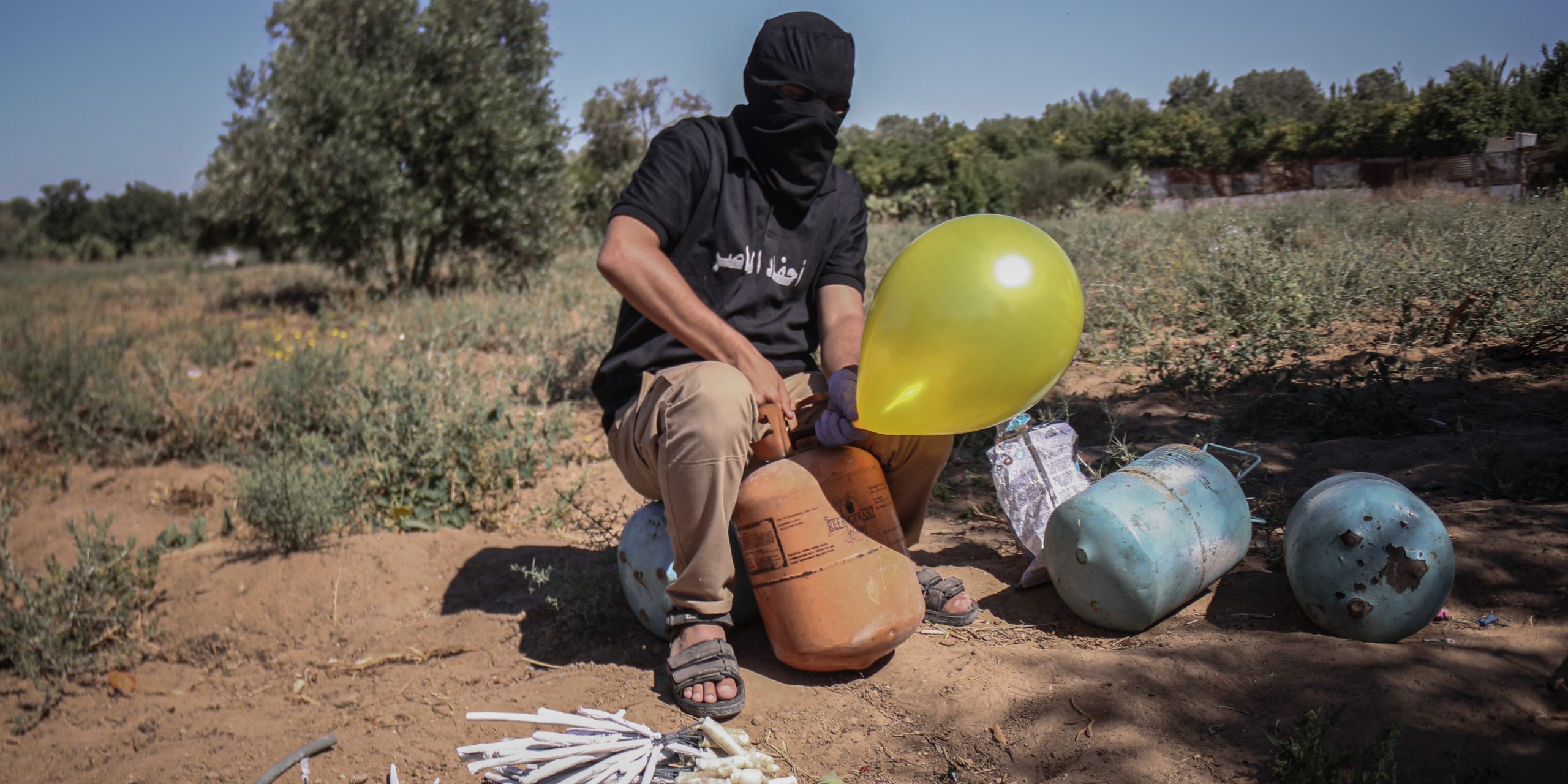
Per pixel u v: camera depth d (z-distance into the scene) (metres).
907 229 15.11
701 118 2.62
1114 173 23.25
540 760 2.01
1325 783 1.80
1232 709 2.10
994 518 3.51
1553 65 18.30
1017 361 2.05
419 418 4.38
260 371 6.06
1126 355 5.57
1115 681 2.23
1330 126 26.03
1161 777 1.91
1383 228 8.91
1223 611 2.58
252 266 25.27
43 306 14.11
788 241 2.62
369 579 3.47
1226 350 5.29
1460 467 3.30
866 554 2.31
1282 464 3.61
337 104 12.00
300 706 2.77
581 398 6.05
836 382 2.40
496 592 3.38
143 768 2.46
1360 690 2.08
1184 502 2.51
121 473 5.13
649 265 2.34
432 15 12.35
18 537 4.34
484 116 12.35
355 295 12.74
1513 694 2.02
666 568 2.61
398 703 2.67
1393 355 4.95
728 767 1.95
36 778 2.51
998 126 32.12
